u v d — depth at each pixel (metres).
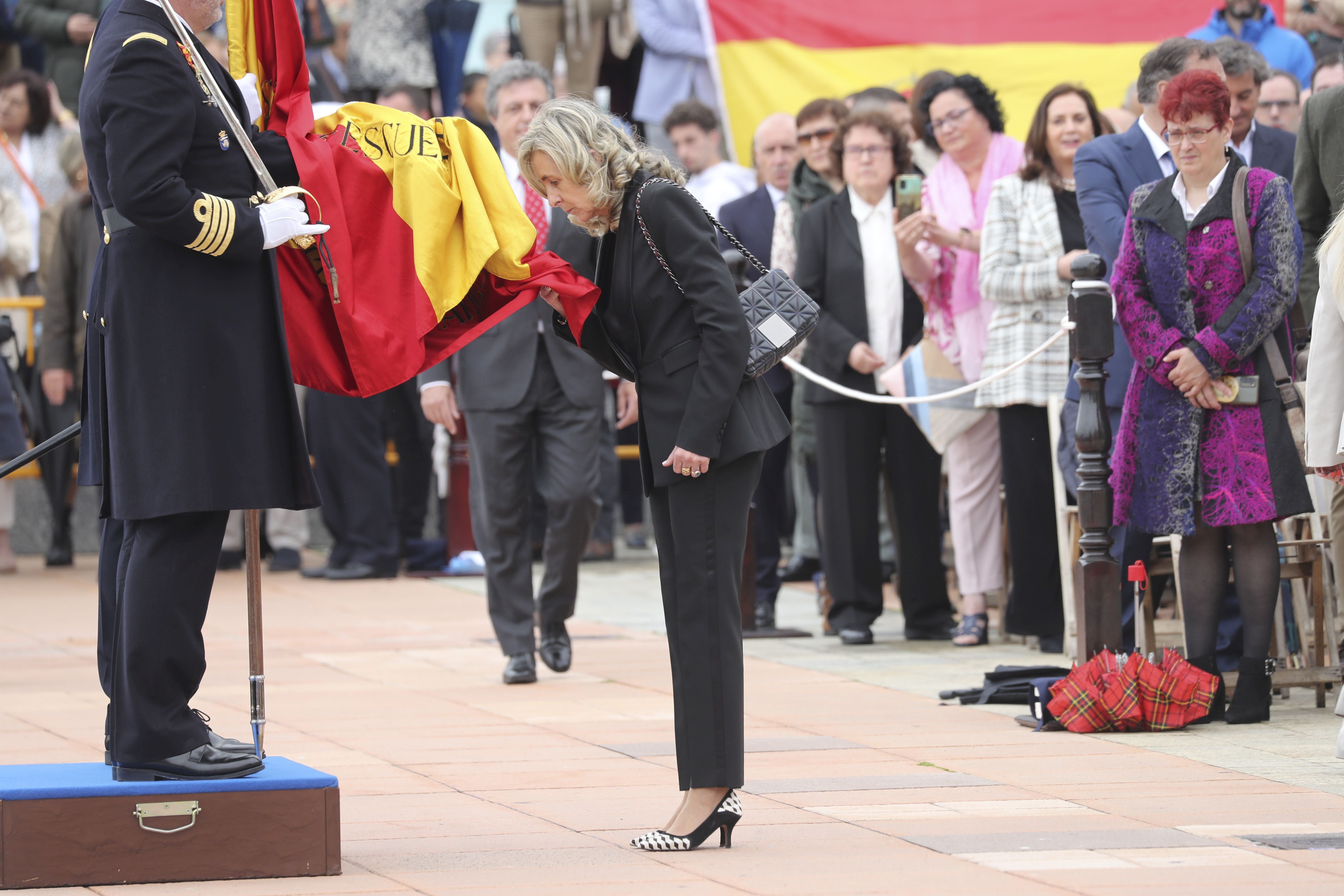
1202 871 12.23
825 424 25.86
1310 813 14.24
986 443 25.52
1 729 19.09
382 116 14.72
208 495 12.57
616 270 13.77
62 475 36.31
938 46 36.12
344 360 14.23
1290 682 19.61
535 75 22.66
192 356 12.62
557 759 17.22
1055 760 16.81
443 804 15.10
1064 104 23.98
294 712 20.19
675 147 33.88
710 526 13.45
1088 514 19.38
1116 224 21.92
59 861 12.06
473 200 14.65
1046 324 24.03
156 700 12.64
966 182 25.98
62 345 35.44
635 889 11.95
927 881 12.03
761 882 12.09
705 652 13.37
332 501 34.88
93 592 32.84
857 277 25.62
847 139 25.70
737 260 24.86
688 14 37.47
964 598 25.77
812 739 18.14
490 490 22.38
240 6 14.00
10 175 37.12
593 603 31.48
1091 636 19.22
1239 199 18.64
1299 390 20.27
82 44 39.78
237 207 12.60
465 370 22.39
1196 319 18.80
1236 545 18.91
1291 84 27.75
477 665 24.23
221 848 12.34
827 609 27.27
